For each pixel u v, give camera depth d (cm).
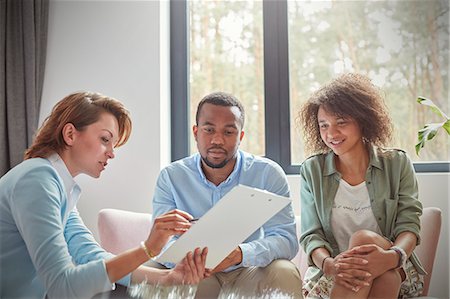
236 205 122
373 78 242
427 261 178
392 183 174
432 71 240
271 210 131
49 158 139
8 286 133
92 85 247
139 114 242
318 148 188
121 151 242
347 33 245
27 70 238
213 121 168
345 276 145
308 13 247
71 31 251
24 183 128
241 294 154
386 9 243
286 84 244
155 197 184
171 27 256
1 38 237
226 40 254
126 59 245
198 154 187
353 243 153
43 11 247
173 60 255
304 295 168
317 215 178
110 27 248
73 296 121
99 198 242
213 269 150
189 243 130
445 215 223
